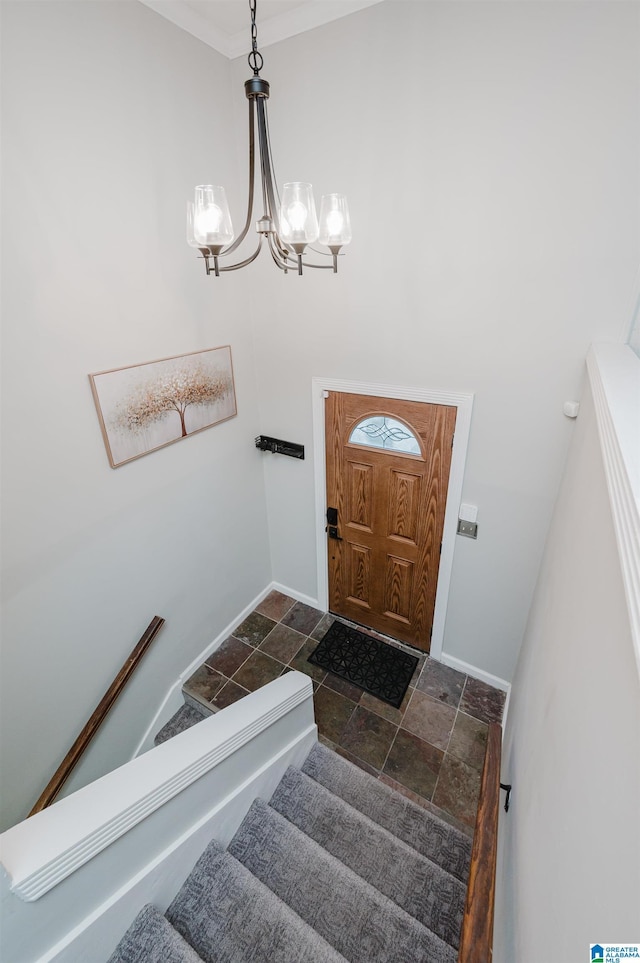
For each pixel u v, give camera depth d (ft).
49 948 3.64
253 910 4.98
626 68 5.24
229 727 5.66
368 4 6.35
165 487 8.41
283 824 6.07
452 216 6.88
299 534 11.70
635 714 1.62
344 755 8.81
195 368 8.46
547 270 6.51
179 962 4.25
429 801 8.03
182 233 7.64
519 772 4.57
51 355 6.06
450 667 10.56
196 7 6.76
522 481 7.98
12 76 5.11
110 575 7.57
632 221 5.79
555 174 6.00
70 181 5.88
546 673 4.27
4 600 5.99
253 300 9.46
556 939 2.06
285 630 11.69
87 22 5.69
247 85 4.09
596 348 6.00
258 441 10.74
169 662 9.48
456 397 7.97
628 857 1.40
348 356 8.86
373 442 9.44
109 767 8.20
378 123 6.92
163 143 7.03
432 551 9.65
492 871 4.18
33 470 6.08
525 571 8.64
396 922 5.22
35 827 3.75
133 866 4.37
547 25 5.44
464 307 7.33
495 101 6.03
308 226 4.48
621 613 2.11
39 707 6.65
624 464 2.58
